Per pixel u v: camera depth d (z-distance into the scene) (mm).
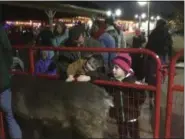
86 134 3117
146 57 4629
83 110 3086
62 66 3678
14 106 3604
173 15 11734
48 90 3371
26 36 11164
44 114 3383
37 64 4402
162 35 5484
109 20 6129
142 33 12836
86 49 3215
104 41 4941
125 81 3125
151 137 3184
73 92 3168
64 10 14156
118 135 3189
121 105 3119
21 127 3865
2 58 3305
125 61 3129
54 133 3561
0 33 3260
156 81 2787
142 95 3014
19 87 3596
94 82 3215
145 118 3227
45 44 6141
